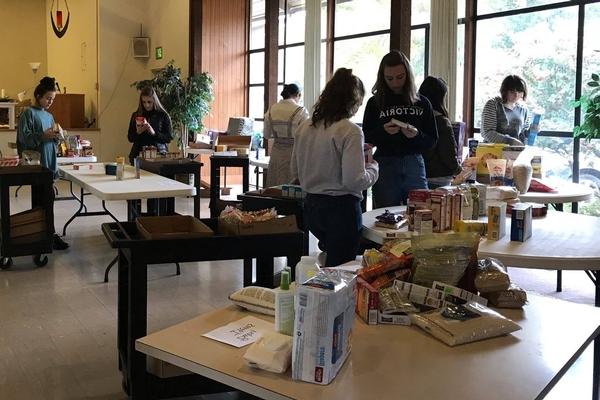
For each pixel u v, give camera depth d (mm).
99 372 3170
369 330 1763
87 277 4867
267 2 9711
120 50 12086
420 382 1447
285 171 5555
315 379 1431
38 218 5090
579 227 3062
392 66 3604
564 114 6367
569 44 6262
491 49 7023
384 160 3730
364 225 3037
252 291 1984
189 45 10953
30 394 2930
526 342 1695
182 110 10375
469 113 7277
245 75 11477
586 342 1719
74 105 12086
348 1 9008
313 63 9117
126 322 2760
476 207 3168
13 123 11180
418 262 1956
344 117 3172
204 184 9820
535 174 4352
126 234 2525
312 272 1788
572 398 2980
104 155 12117
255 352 1524
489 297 1983
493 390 1414
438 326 1718
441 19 6961
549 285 4785
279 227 2643
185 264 5316
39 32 14688
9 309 4098
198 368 1550
